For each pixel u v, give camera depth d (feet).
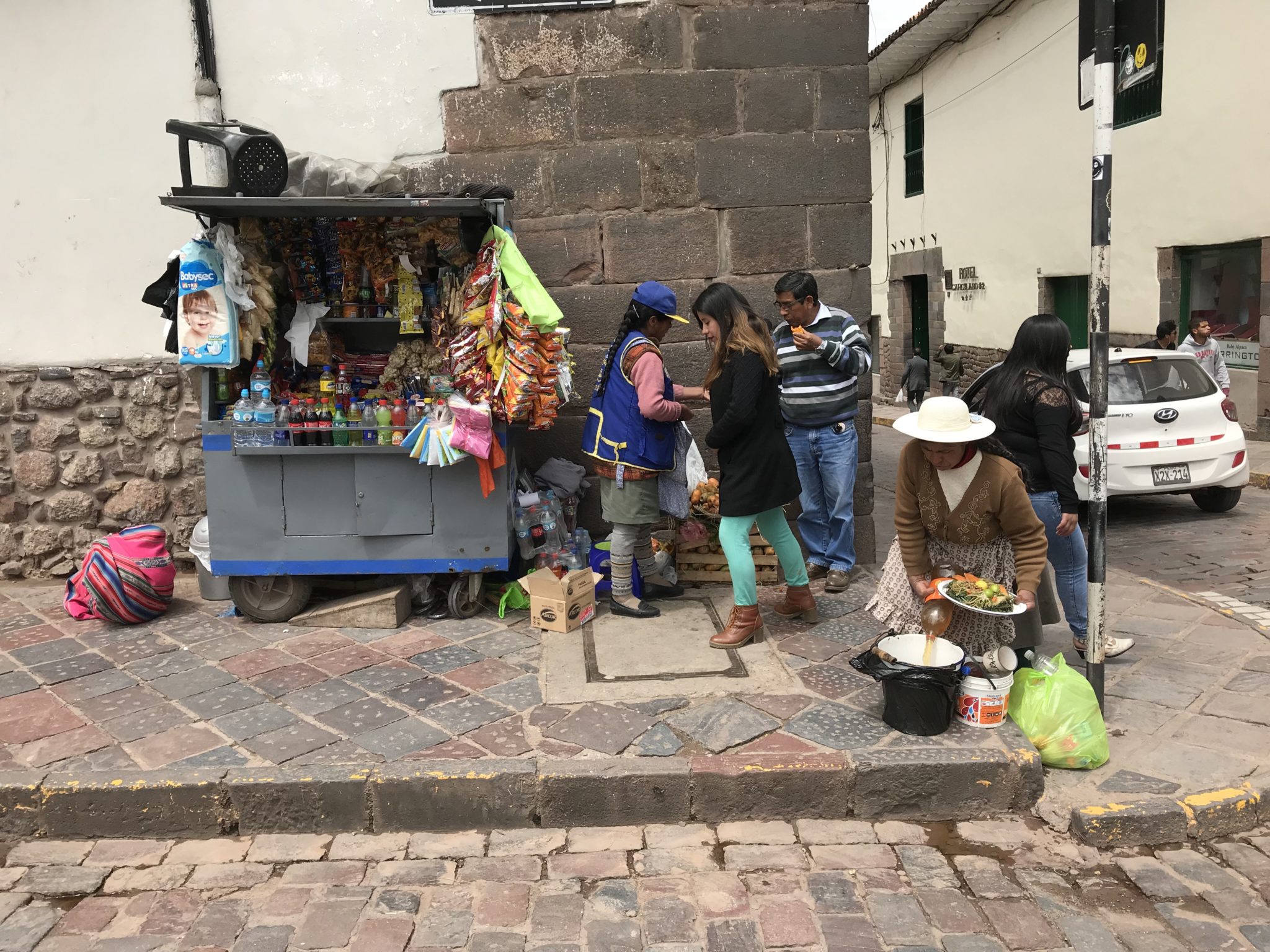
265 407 15.02
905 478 11.59
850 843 10.52
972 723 11.76
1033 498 12.80
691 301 18.02
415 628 15.75
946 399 10.73
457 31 17.22
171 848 10.66
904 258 69.21
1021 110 51.13
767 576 17.47
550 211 17.70
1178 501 28.40
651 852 10.39
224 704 12.84
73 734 12.04
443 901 9.59
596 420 15.44
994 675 11.73
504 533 15.58
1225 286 38.24
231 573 15.56
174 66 17.28
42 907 9.60
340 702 12.84
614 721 12.12
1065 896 9.52
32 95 17.34
